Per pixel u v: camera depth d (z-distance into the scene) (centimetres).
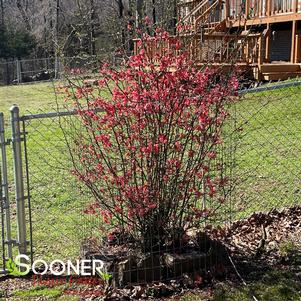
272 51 1739
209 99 368
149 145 357
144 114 355
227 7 1438
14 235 506
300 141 797
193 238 414
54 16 3042
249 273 401
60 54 473
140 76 359
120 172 377
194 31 417
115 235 413
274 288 378
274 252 437
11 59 3472
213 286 383
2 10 3869
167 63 361
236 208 539
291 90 1030
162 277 388
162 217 385
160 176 369
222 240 450
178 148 365
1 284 399
